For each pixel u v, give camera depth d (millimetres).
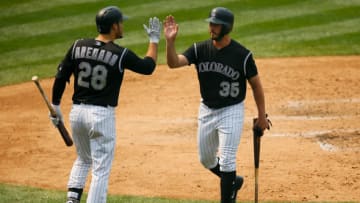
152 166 32594
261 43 55594
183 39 56156
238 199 28078
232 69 24312
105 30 23453
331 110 40844
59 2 67625
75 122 23594
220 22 23859
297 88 45500
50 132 38562
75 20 62438
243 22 60031
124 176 31328
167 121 39688
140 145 35656
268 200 27938
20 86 48688
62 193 28891
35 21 62688
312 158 33156
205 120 25234
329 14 61625
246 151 34219
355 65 50594
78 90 23562
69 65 23656
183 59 24703
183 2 65562
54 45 57094
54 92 24234
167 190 29469
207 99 24922
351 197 28359
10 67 52656
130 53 23344
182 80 48594
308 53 53531
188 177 31109
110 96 23391
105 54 23047
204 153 25984
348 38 56406
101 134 23219
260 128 25031
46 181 30953
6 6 67062
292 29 58438
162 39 58000
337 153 33812
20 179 31234
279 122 38781
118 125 39125
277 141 35750
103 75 23047
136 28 59469
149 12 63062
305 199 28125
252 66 24453
